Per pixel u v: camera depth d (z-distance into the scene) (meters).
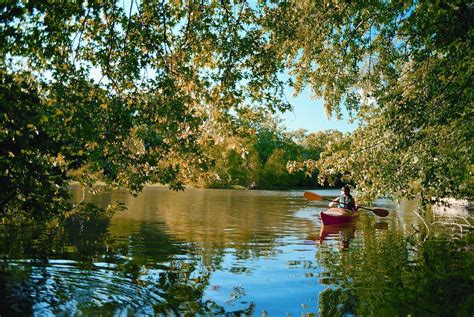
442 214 19.98
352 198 16.72
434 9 6.39
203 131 7.51
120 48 6.59
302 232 12.91
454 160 9.48
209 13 6.98
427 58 8.67
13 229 11.31
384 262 8.43
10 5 4.35
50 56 5.87
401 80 10.00
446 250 9.85
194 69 7.17
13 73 5.75
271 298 5.91
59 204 6.77
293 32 7.93
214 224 14.45
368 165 10.76
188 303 5.62
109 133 6.31
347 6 8.67
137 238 10.91
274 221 15.84
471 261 8.53
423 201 10.84
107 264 7.78
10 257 8.01
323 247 10.20
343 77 11.02
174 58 7.01
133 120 6.42
